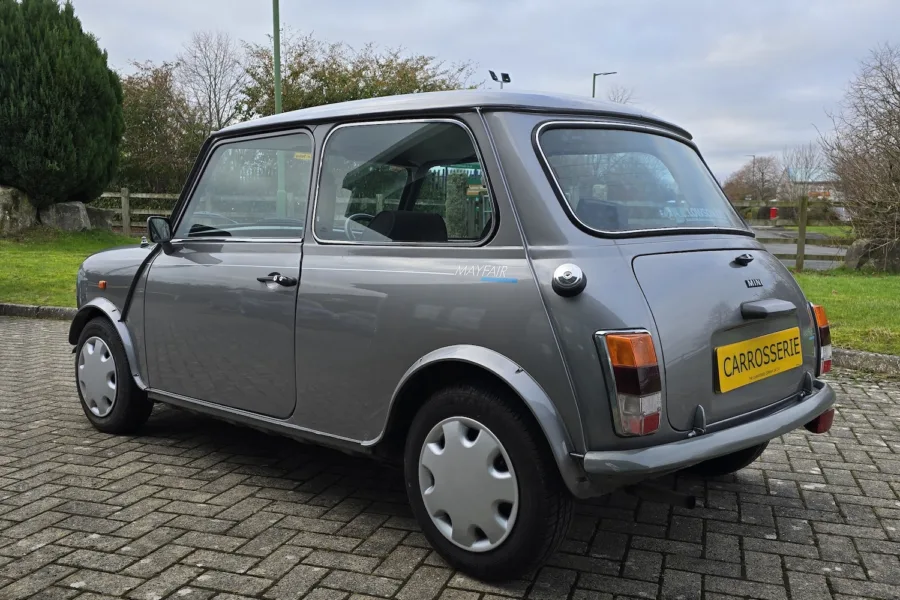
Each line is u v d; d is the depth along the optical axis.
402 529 3.48
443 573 3.05
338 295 3.41
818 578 3.04
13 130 17.09
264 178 3.98
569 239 2.86
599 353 2.68
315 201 3.69
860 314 8.13
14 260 14.20
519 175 2.98
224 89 33.81
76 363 5.04
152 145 31.19
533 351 2.79
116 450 4.60
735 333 3.08
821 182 15.02
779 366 3.30
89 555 3.21
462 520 2.98
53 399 5.84
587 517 3.64
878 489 4.00
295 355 3.60
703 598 2.88
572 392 2.72
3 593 2.89
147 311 4.48
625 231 3.01
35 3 17.20
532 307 2.81
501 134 3.06
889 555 3.25
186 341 4.21
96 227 20.11
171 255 4.38
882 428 5.04
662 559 3.20
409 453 3.18
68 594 2.89
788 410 3.23
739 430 2.95
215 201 4.22
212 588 2.93
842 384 6.16
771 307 3.13
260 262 3.82
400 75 26.91
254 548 3.28
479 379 3.00
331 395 3.47
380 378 3.26
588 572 3.08
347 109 3.65
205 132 31.92
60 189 18.03
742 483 4.10
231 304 3.91
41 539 3.36
